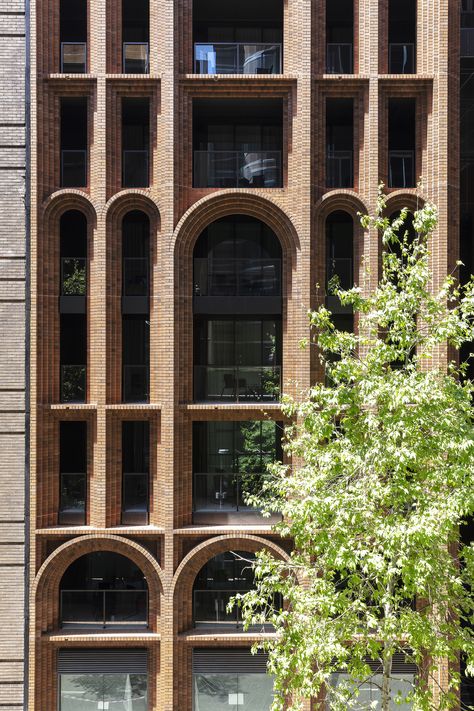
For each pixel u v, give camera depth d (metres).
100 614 15.14
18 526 14.70
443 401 9.47
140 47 15.53
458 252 15.43
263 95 15.28
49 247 15.10
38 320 14.81
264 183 15.73
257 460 16.58
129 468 17.17
